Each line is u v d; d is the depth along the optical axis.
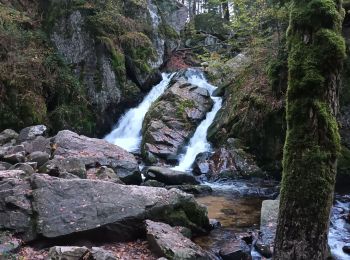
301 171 4.36
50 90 14.98
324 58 4.33
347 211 8.92
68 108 15.11
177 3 22.52
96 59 16.33
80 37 16.19
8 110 13.47
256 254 6.91
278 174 12.05
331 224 8.13
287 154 4.50
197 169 12.51
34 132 12.19
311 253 4.32
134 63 17.62
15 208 6.62
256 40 13.39
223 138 13.78
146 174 11.52
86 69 16.17
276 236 4.60
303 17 4.45
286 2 11.23
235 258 6.61
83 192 7.09
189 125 14.96
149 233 6.54
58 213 6.67
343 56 4.36
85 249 5.87
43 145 11.17
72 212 6.73
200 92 16.25
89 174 9.66
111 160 10.91
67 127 14.90
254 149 12.80
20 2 16.33
